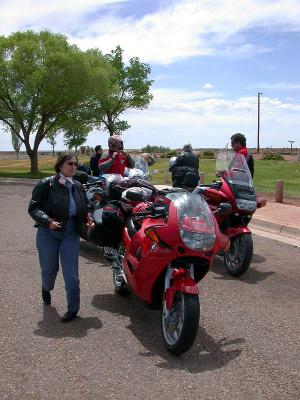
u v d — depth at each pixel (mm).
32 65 35188
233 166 7938
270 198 16781
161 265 4957
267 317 5969
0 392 4137
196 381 4367
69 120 38688
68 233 5766
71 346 5055
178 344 4734
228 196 7641
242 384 4324
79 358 4785
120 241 6465
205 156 53844
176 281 4840
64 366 4613
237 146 9109
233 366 4664
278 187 15508
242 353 4953
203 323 5746
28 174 36469
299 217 12578
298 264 8547
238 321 5828
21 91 35594
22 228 11781
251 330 5559
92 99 38688
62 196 5719
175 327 4941
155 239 4930
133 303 6410
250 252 7465
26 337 5262
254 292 6953
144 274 5160
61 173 5758
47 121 38781
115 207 6336
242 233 7535
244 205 7574
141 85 48844
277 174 29484
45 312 6012
